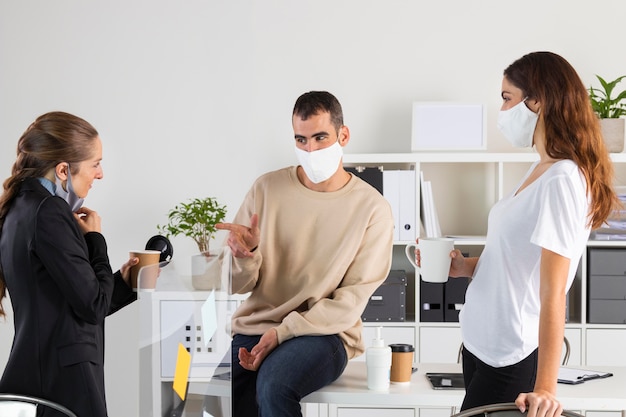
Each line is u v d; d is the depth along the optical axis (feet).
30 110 14.74
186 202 14.66
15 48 14.71
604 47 14.21
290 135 14.56
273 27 14.52
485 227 14.39
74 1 14.66
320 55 14.47
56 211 6.93
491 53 14.32
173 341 6.24
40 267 6.96
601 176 6.02
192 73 14.62
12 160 14.76
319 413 13.08
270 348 7.61
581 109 6.08
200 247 13.71
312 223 8.16
